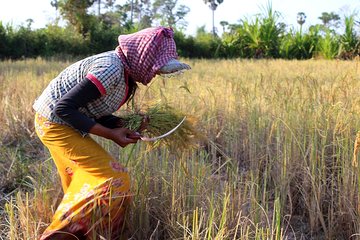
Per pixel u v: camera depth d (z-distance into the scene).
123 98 3.12
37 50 26.33
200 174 3.69
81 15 27.80
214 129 5.51
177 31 29.39
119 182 3.07
